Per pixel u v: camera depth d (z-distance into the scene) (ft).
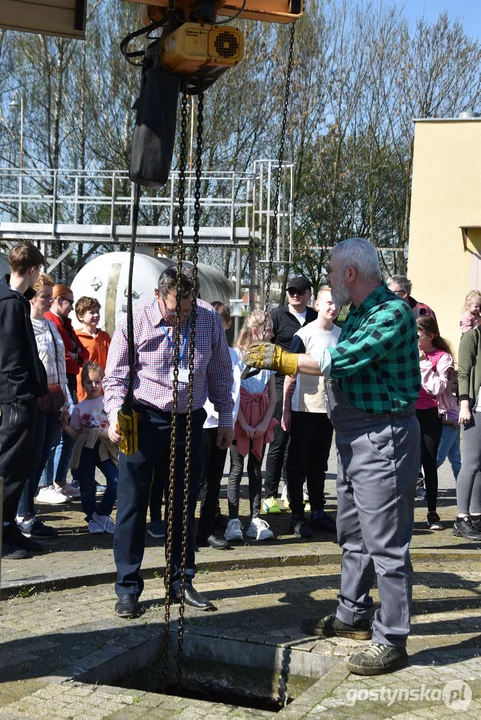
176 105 12.32
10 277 19.11
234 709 11.53
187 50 11.53
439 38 105.09
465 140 54.39
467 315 23.25
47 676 12.37
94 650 13.44
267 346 13.26
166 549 13.80
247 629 14.58
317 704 11.61
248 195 57.93
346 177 105.29
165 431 15.53
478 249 54.34
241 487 29.86
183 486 15.81
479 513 22.76
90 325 29.14
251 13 13.60
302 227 106.83
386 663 12.69
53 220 59.31
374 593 16.75
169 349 15.61
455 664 13.16
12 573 17.34
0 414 18.93
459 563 19.99
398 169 105.29
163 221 94.32
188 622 14.88
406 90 105.19
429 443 23.68
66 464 26.11
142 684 13.89
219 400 16.79
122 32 97.76
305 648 13.60
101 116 99.25
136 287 50.03
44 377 19.11
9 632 14.24
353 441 13.29
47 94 100.89
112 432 15.34
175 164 92.12
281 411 24.95
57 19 15.88
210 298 58.23
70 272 64.18
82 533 21.65
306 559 19.57
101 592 16.76
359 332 13.06
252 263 57.77
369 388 13.10
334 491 29.73
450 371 23.88
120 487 15.58
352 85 105.60
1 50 98.48
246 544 21.07
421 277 55.36
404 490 13.12
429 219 55.11
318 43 104.37
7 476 18.70
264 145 104.37
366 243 13.52
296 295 25.67
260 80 102.58
